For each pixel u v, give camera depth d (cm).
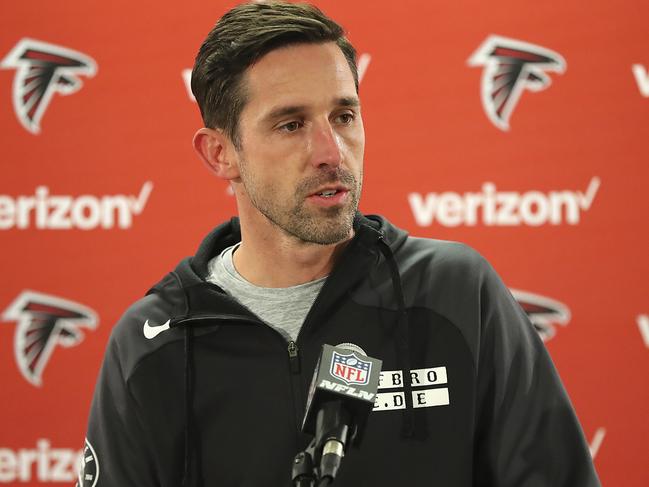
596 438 672
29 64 710
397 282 357
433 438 330
